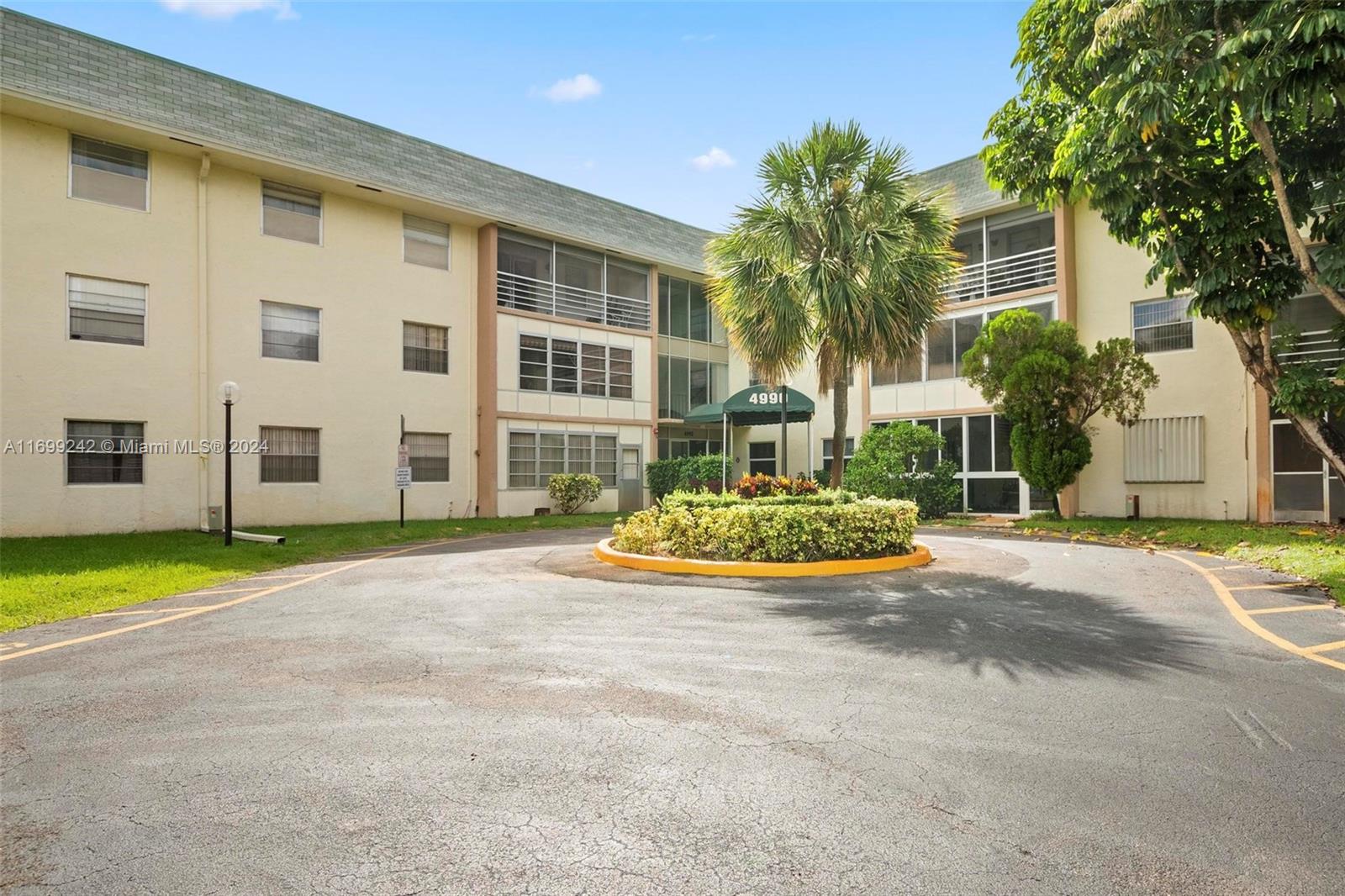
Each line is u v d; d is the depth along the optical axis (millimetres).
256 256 16797
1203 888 2512
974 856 2715
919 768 3496
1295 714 4199
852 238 11008
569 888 2520
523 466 21312
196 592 8641
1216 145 10055
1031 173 10797
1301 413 10516
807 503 10359
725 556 9625
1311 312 14734
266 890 2521
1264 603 7348
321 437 17734
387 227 19172
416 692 4676
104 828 2969
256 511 16594
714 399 28000
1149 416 17078
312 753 3713
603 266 23844
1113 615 6770
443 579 9266
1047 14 9695
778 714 4246
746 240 11508
